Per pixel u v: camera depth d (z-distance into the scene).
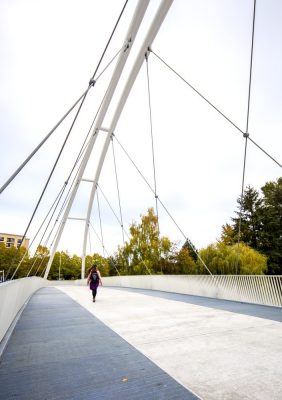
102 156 24.14
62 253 62.78
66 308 9.91
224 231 42.78
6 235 104.50
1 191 7.23
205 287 14.19
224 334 5.57
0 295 4.79
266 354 4.20
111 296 14.97
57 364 3.87
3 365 3.84
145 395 2.88
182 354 4.26
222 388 3.03
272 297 10.11
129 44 14.79
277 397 2.80
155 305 10.71
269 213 37.47
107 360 4.02
